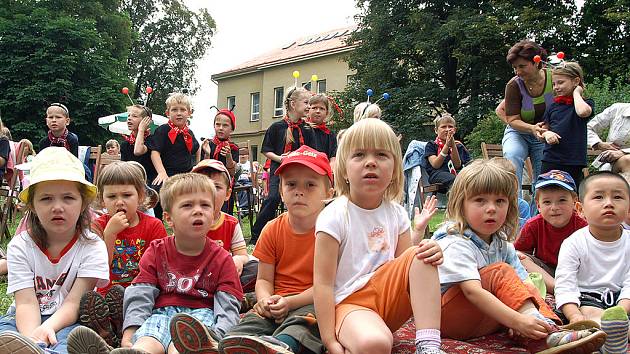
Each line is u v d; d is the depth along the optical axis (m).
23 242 2.76
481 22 21.33
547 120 4.97
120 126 12.84
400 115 23.56
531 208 5.59
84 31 25.83
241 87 36.12
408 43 23.38
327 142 6.04
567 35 21.14
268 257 2.82
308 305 2.62
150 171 5.99
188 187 2.73
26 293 2.69
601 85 14.20
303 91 6.00
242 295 2.81
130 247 3.36
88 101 25.11
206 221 2.71
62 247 2.80
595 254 3.03
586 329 2.30
